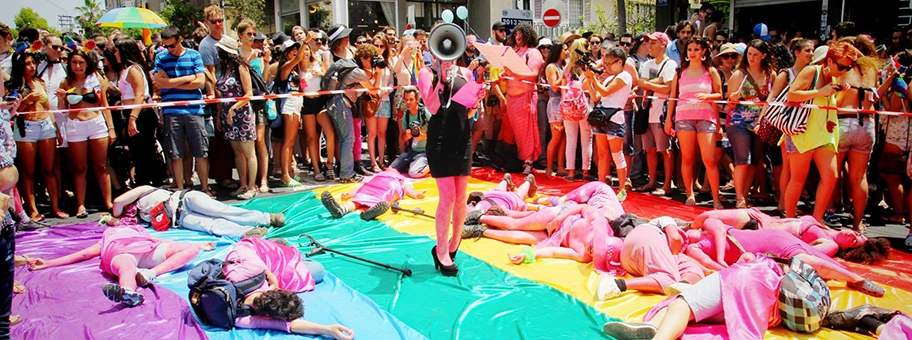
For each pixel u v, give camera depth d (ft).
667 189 26.14
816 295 12.89
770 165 26.40
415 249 19.15
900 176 21.81
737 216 17.06
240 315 13.80
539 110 29.96
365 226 21.49
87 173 25.86
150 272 16.35
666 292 14.39
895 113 18.34
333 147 29.37
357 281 16.69
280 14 72.64
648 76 25.58
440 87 16.34
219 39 25.64
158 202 21.04
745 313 12.69
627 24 69.51
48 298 15.17
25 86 22.52
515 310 14.69
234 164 28.48
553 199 21.56
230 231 20.57
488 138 32.45
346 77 27.78
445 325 14.01
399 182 24.45
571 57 26.89
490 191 22.18
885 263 17.06
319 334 13.33
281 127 27.63
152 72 24.99
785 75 20.22
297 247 19.47
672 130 24.35
